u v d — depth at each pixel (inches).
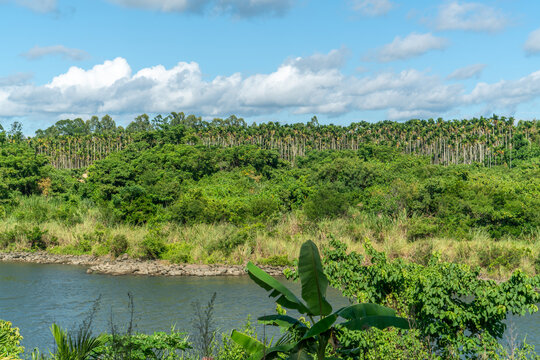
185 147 2689.5
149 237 1290.6
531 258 1095.0
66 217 1578.5
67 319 707.4
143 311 759.1
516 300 253.6
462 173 2108.8
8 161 2050.9
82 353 220.5
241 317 717.9
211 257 1237.7
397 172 2210.9
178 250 1275.8
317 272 196.2
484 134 4849.9
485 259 1099.3
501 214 1353.3
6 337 267.4
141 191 1663.4
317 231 1360.7
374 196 1577.3
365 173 1996.8
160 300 850.1
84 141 5059.1
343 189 1867.6
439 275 274.8
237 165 2913.4
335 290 898.1
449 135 5022.1
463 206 1397.6
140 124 6269.7
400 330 270.1
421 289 276.7
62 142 5024.6
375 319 200.1
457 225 1336.1
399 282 303.9
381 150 3412.9
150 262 1237.1
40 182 2112.5
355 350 241.3
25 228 1451.8
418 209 1445.6
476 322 267.7
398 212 1448.1
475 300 269.6
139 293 912.3
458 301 273.3
